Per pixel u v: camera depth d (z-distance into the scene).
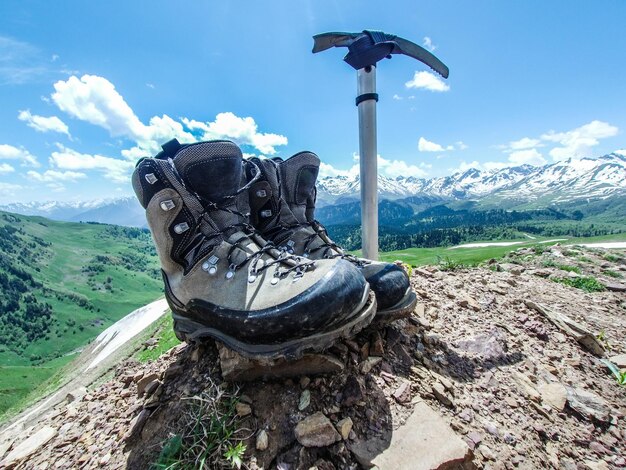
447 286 0.59
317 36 0.46
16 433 0.41
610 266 0.89
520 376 0.38
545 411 0.33
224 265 0.32
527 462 0.28
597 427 0.33
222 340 0.30
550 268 0.88
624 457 0.30
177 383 0.34
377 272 0.36
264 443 0.27
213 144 0.31
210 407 0.29
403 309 0.36
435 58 0.52
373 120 0.49
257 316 0.27
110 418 0.33
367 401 0.30
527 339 0.45
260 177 0.38
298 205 0.42
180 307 0.34
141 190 0.32
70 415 0.36
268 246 0.32
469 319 0.48
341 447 0.26
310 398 0.30
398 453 0.26
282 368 0.31
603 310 0.61
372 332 0.38
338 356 0.34
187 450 0.26
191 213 0.32
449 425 0.29
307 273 0.29
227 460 0.26
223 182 0.33
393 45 0.46
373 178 0.51
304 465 0.25
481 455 0.27
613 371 0.41
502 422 0.31
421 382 0.33
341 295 0.27
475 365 0.38
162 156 0.34
